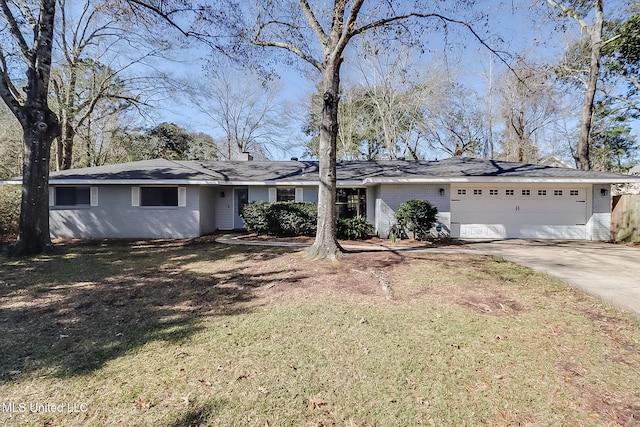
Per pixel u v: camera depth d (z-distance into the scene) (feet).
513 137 81.92
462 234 40.06
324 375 9.33
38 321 13.17
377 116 87.15
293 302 15.70
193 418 7.55
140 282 19.36
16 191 38.06
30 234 27.73
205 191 43.06
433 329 12.48
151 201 40.22
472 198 40.01
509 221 39.81
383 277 19.94
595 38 42.50
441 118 85.10
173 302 15.72
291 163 52.80
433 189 39.06
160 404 8.02
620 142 63.93
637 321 13.01
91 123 70.44
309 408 7.94
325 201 25.55
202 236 40.81
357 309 14.70
